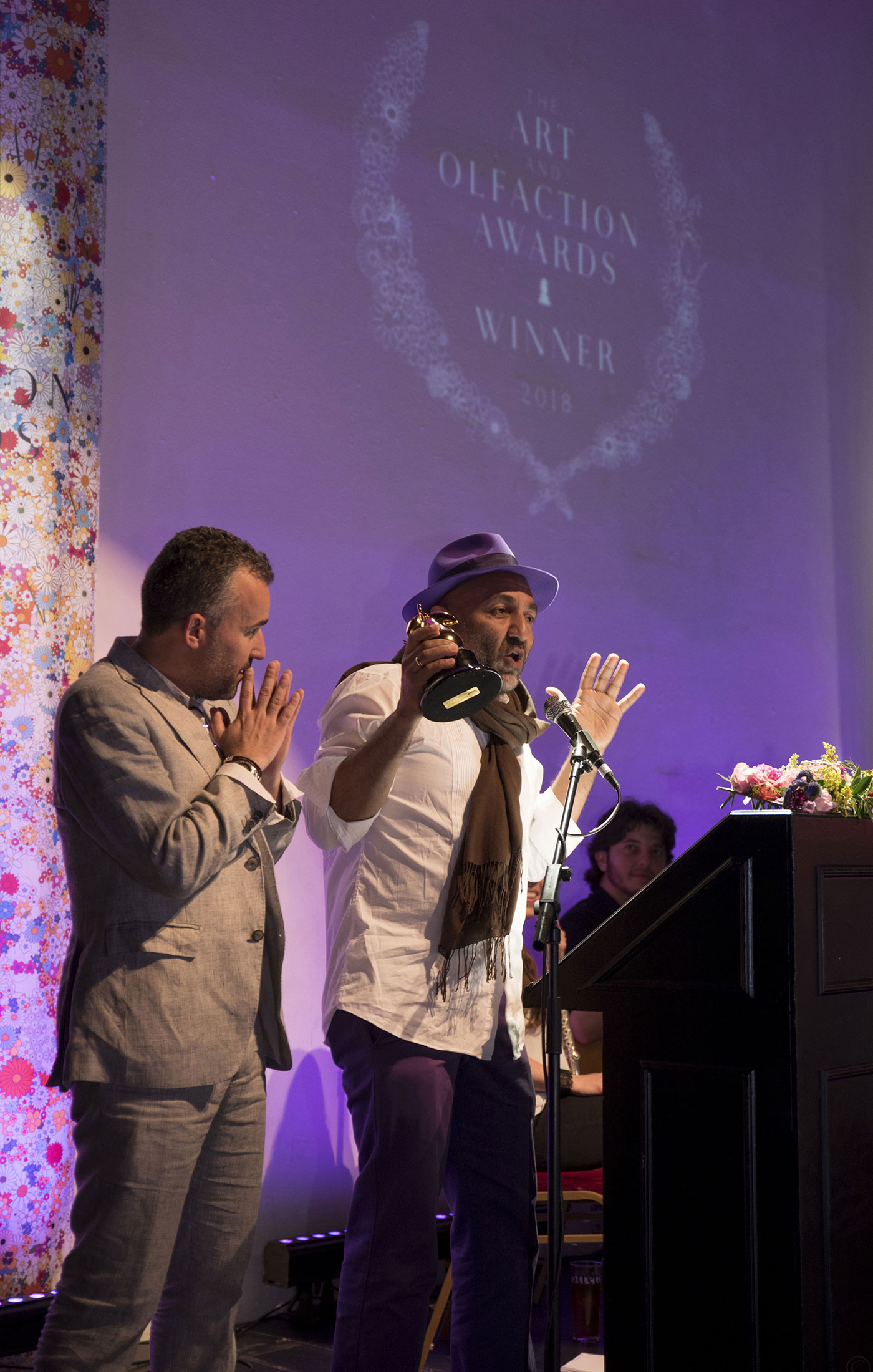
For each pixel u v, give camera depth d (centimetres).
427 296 408
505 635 254
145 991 187
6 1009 297
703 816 461
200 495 353
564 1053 350
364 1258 215
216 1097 195
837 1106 208
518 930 246
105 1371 182
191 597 201
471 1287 233
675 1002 217
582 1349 315
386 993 224
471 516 412
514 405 427
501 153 433
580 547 439
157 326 348
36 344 316
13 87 317
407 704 213
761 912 208
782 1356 197
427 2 418
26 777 306
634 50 477
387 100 405
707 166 497
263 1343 318
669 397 473
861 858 219
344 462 384
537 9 448
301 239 381
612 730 278
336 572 379
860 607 529
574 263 450
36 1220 296
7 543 307
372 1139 221
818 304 531
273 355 371
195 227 358
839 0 556
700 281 488
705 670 471
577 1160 344
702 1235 209
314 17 390
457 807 235
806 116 537
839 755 512
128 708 193
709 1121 211
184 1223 202
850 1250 206
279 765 208
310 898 362
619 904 421
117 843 187
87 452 327
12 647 306
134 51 350
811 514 517
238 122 370
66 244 325
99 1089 187
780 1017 203
